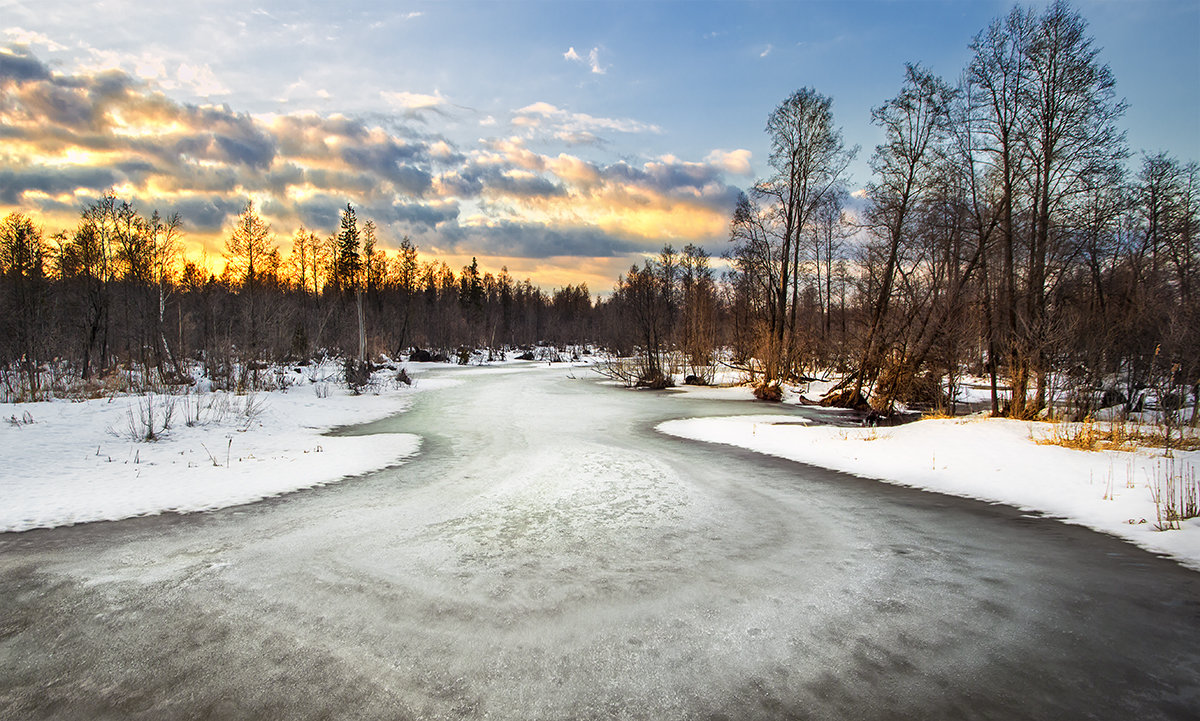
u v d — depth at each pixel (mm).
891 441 12500
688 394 28391
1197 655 3938
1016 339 16078
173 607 4809
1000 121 16969
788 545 6418
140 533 6930
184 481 9734
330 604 4852
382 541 6590
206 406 17875
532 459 11844
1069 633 4277
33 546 6438
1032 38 16266
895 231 21875
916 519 7477
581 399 25594
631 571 5605
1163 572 5445
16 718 3318
